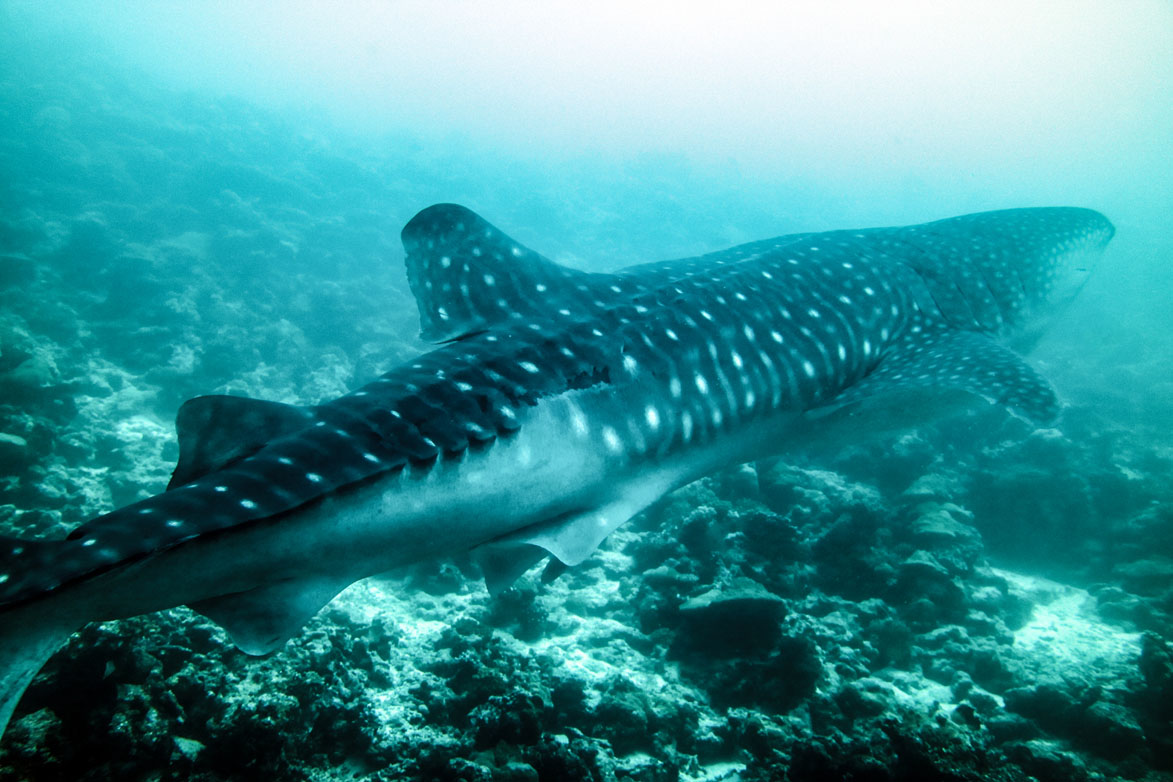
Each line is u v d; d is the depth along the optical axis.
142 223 17.67
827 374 4.58
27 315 11.61
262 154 25.42
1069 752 5.10
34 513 6.70
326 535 2.64
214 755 4.09
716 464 4.25
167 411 10.97
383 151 33.38
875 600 6.45
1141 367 17.41
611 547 7.68
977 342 4.83
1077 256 6.31
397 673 5.28
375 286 16.89
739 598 5.46
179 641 4.80
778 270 4.70
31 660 2.12
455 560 6.92
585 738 4.59
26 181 18.31
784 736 4.82
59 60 30.77
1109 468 9.00
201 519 2.37
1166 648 5.71
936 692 5.62
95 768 3.93
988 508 8.54
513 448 3.14
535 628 6.06
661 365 3.79
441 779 4.24
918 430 9.46
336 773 4.36
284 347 13.19
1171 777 4.86
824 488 8.41
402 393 3.06
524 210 25.58
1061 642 6.43
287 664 4.68
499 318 3.85
